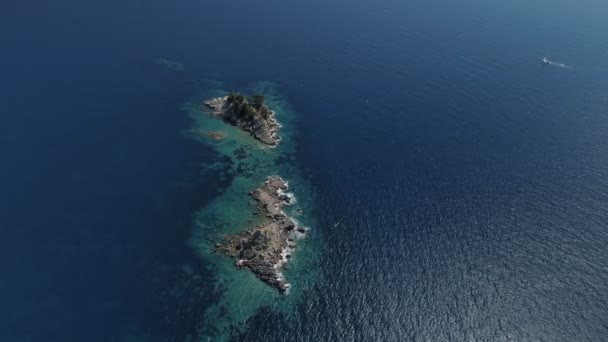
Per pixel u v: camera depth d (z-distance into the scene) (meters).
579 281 133.25
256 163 172.88
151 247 136.38
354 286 128.88
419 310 123.56
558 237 148.12
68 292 123.00
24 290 122.94
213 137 184.38
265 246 137.50
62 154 167.38
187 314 119.06
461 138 196.38
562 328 120.25
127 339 112.88
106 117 189.25
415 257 138.50
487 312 123.69
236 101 195.25
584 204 162.75
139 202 151.38
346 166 174.75
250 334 115.12
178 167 167.50
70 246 135.25
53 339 112.38
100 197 151.88
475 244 143.88
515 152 189.38
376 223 149.88
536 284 131.75
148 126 186.88
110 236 139.00
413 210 155.62
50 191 152.12
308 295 125.62
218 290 125.25
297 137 189.88
